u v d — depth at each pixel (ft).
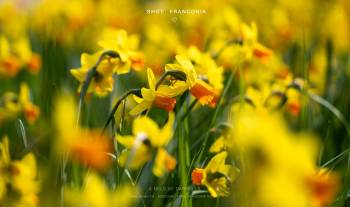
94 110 5.16
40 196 3.51
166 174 4.28
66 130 3.06
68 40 8.48
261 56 5.19
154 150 3.36
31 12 10.32
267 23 9.12
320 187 1.88
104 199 2.88
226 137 4.10
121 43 4.13
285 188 1.70
